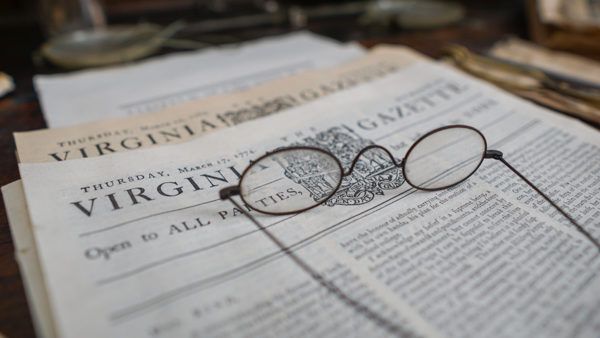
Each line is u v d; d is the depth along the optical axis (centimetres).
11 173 22
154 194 20
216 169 21
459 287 16
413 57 31
